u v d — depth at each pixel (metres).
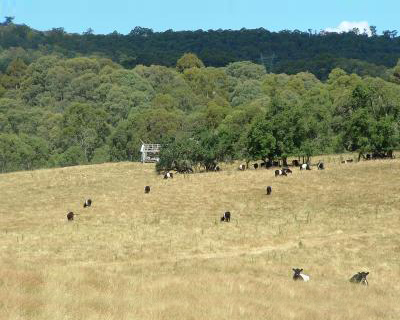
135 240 53.62
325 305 31.23
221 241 53.34
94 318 22.89
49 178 100.06
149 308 25.58
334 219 62.53
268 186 76.12
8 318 22.03
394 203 68.12
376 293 37.00
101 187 89.06
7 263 37.84
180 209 70.25
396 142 96.69
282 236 55.53
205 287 32.19
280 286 34.84
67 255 47.47
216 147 100.12
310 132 100.88
